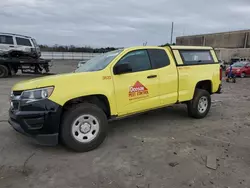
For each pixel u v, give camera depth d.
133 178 2.97
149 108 4.60
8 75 15.76
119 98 4.11
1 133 4.59
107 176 3.02
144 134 4.62
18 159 3.50
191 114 5.66
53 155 3.64
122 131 4.81
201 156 3.62
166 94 4.86
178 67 5.07
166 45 5.21
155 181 2.90
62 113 3.68
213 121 5.61
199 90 5.65
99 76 3.90
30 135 3.49
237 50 48.47
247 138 4.45
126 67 4.00
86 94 3.70
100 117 3.86
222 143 4.18
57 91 3.49
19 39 15.65
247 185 2.83
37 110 3.41
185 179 2.95
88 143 3.76
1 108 6.68
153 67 4.65
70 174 3.07
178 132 4.75
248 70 20.98
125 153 3.72
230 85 14.64
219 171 3.16
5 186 2.78
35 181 2.90
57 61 49.88
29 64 16.14
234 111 6.75
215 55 6.11
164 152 3.76
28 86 3.54
